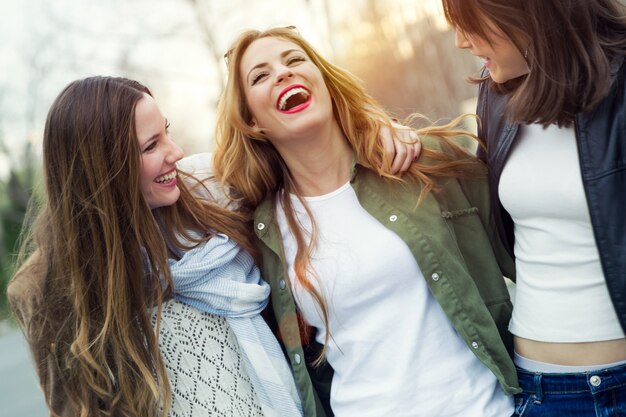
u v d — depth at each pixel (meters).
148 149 2.19
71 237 2.16
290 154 2.38
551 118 1.88
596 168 1.86
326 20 7.14
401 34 6.31
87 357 2.12
